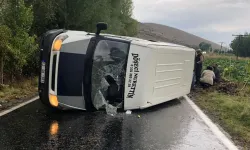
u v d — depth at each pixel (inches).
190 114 371.2
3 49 472.4
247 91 585.3
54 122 301.4
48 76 321.4
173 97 434.3
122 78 352.8
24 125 286.0
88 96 330.6
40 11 706.2
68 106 328.8
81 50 331.0
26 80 571.8
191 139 265.0
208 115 370.0
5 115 323.0
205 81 618.2
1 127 276.4
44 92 324.8
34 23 712.4
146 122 318.7
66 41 328.5
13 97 427.2
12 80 525.3
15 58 495.5
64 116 327.6
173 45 436.1
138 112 366.0
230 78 837.8
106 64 352.2
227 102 433.1
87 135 263.0
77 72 326.6
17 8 531.8
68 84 324.2
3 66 503.5
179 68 432.1
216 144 253.9
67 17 874.8
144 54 346.0
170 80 408.8
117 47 359.3
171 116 354.3
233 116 368.5
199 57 637.3
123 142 247.9
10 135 253.4
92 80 339.3
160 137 267.0
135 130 285.7
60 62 322.3
